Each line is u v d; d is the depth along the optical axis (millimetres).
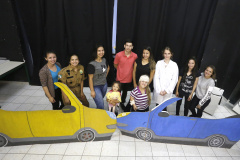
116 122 2271
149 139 2340
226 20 3076
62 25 3203
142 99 2363
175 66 2553
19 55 3594
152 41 3371
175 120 2127
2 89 3701
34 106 3158
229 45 3258
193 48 3494
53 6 3094
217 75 3547
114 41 3701
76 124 2141
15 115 1948
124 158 2141
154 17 3158
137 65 2664
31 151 2172
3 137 2078
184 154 2234
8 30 3338
